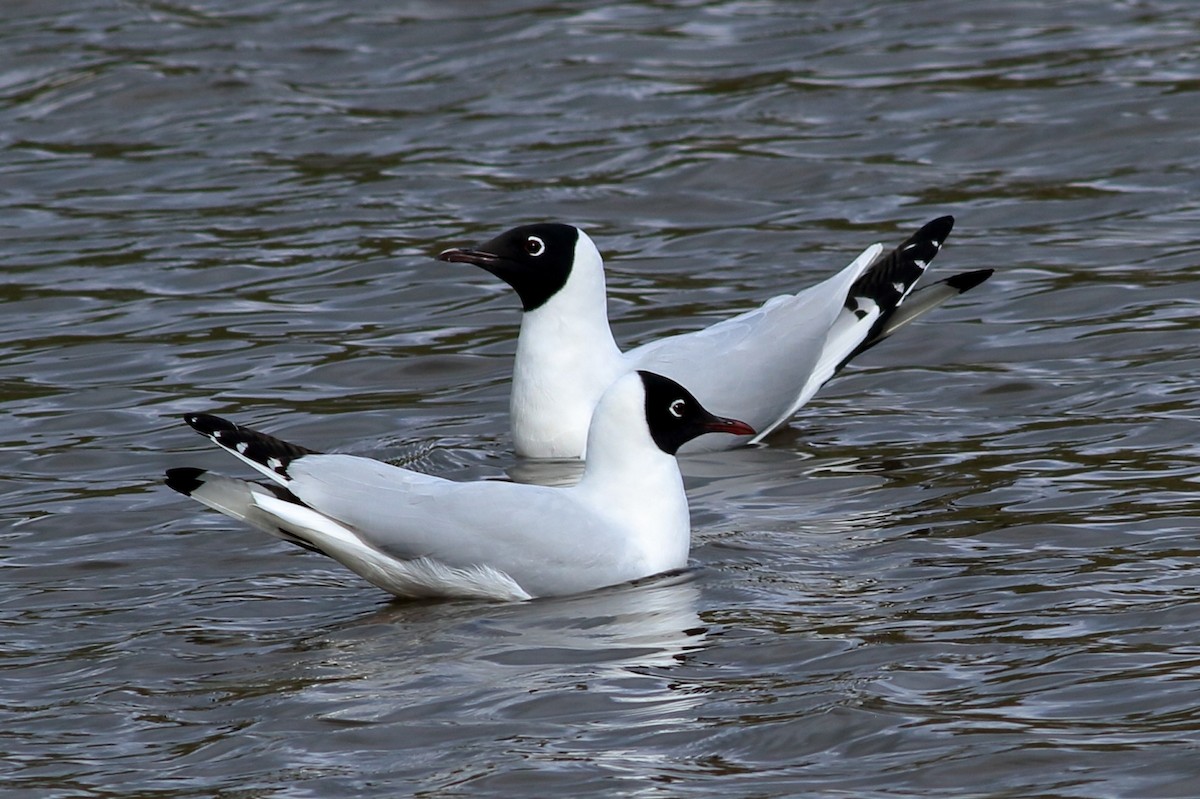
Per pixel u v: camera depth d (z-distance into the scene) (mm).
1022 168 21656
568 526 11125
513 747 8695
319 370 16516
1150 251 18516
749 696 9188
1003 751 8375
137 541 12250
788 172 21953
